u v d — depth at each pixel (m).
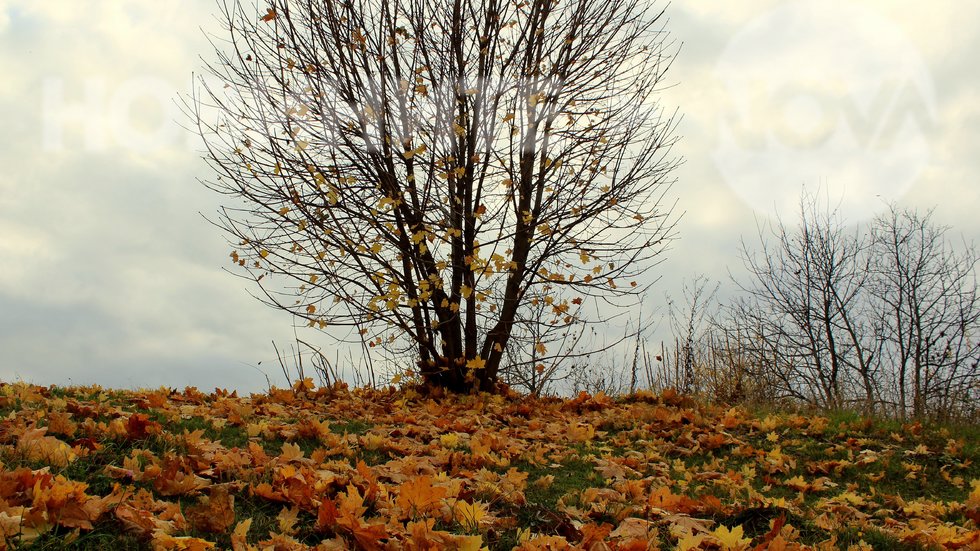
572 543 3.19
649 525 3.45
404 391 8.50
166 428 4.65
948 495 5.18
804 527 3.67
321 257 7.90
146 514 2.71
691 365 11.80
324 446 4.76
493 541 3.12
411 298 8.25
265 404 6.12
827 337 14.32
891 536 3.67
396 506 3.28
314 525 3.06
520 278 8.52
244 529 2.80
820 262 14.65
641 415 7.19
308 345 8.94
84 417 4.54
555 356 8.81
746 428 6.96
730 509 3.83
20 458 3.21
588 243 8.35
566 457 5.29
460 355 8.53
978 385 12.07
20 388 5.30
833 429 6.80
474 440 5.24
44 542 2.45
